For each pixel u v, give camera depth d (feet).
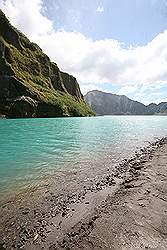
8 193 55.21
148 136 192.13
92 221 38.70
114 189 58.13
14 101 487.61
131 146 133.49
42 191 56.85
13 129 227.20
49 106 549.13
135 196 48.67
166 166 75.87
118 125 336.08
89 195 54.19
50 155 102.53
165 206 42.91
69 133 199.93
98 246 31.45
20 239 35.68
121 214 40.14
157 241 31.89
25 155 101.96
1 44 572.51
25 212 44.96
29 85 582.35
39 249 32.99
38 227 39.17
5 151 111.65
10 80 523.29
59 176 69.92
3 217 42.88
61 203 49.44
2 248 33.50
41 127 255.91
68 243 33.45
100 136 180.45
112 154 107.14
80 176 70.38
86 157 99.14
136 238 32.65
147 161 87.76
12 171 74.90
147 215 39.34
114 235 33.63
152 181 59.06
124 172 74.90
